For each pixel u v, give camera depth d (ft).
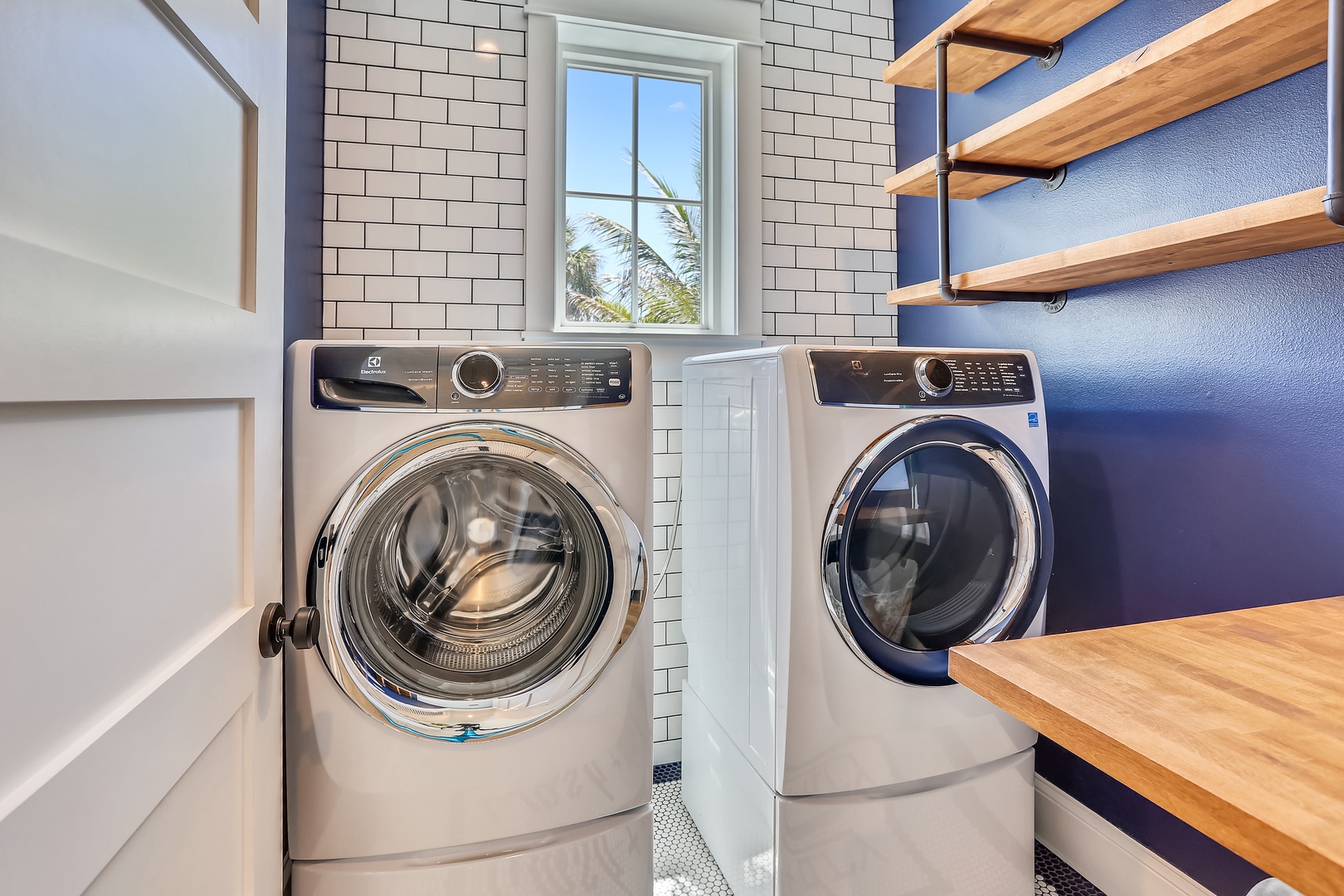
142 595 1.88
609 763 4.17
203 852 2.29
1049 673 2.34
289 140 4.90
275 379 2.87
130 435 1.83
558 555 4.35
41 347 1.42
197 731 2.18
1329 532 3.76
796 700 4.19
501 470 4.15
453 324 6.51
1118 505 5.07
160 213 1.97
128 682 1.81
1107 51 5.09
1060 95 4.38
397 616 4.05
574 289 7.23
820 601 4.20
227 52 2.37
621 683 4.19
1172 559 4.66
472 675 4.01
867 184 7.75
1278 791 1.62
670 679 7.14
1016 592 4.62
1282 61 3.74
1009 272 4.92
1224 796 1.61
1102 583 5.21
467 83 6.54
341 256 6.22
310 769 3.68
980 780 4.62
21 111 1.40
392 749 3.76
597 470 4.12
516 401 3.98
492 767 3.91
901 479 4.45
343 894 3.74
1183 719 1.99
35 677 1.44
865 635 4.23
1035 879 5.27
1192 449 4.52
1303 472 3.89
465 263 6.54
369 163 6.29
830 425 4.19
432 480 4.07
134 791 1.81
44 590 1.48
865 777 4.32
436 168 6.46
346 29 6.24
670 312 7.56
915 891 4.46
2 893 1.31
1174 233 3.73
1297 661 2.41
